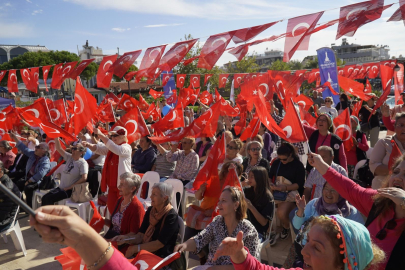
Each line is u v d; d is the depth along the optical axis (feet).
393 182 8.34
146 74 16.81
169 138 20.80
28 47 191.62
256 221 14.07
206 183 15.58
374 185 15.21
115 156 18.40
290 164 17.33
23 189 24.07
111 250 3.66
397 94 26.58
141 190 19.80
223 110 33.12
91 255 3.52
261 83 25.46
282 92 25.48
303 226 6.28
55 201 19.77
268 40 13.88
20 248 17.52
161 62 16.05
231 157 19.48
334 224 5.28
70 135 19.89
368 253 5.26
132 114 20.79
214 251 11.12
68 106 33.01
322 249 5.19
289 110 13.04
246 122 31.22
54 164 25.41
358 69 44.29
